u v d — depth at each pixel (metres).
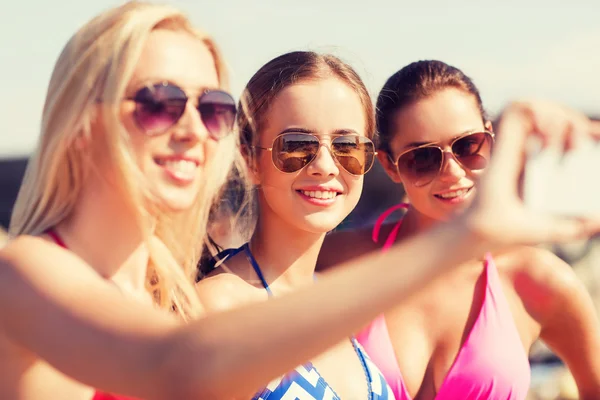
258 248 2.24
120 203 1.47
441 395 2.58
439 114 2.62
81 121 1.35
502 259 2.86
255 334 1.01
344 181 2.19
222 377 1.00
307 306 1.02
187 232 1.68
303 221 2.14
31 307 1.18
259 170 2.21
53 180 1.41
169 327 1.07
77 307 1.14
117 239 1.50
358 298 1.01
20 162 7.07
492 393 2.56
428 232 1.04
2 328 1.25
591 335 2.83
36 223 1.44
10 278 1.23
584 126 1.04
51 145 1.38
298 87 2.15
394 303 1.01
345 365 2.14
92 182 1.44
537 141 1.05
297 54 2.23
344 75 2.22
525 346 2.84
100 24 1.37
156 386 1.02
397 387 2.51
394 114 2.71
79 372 1.09
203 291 2.09
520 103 1.06
